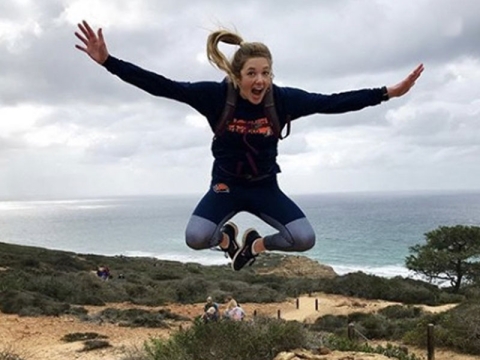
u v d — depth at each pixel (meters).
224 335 11.22
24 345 16.81
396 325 21.50
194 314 26.41
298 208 3.73
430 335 15.60
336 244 97.81
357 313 26.16
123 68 3.29
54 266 39.34
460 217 169.62
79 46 3.26
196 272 47.44
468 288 37.31
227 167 3.54
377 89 3.59
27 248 54.56
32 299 24.05
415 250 41.34
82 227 179.62
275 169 3.63
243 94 3.37
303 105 3.45
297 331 11.60
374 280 35.75
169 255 94.12
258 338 11.13
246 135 3.42
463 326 17.22
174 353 11.30
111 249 106.38
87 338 17.94
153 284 35.56
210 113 3.42
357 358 10.59
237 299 32.59
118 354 15.50
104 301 28.50
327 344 12.57
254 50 3.29
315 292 36.31
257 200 3.63
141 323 21.67
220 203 3.60
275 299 33.06
